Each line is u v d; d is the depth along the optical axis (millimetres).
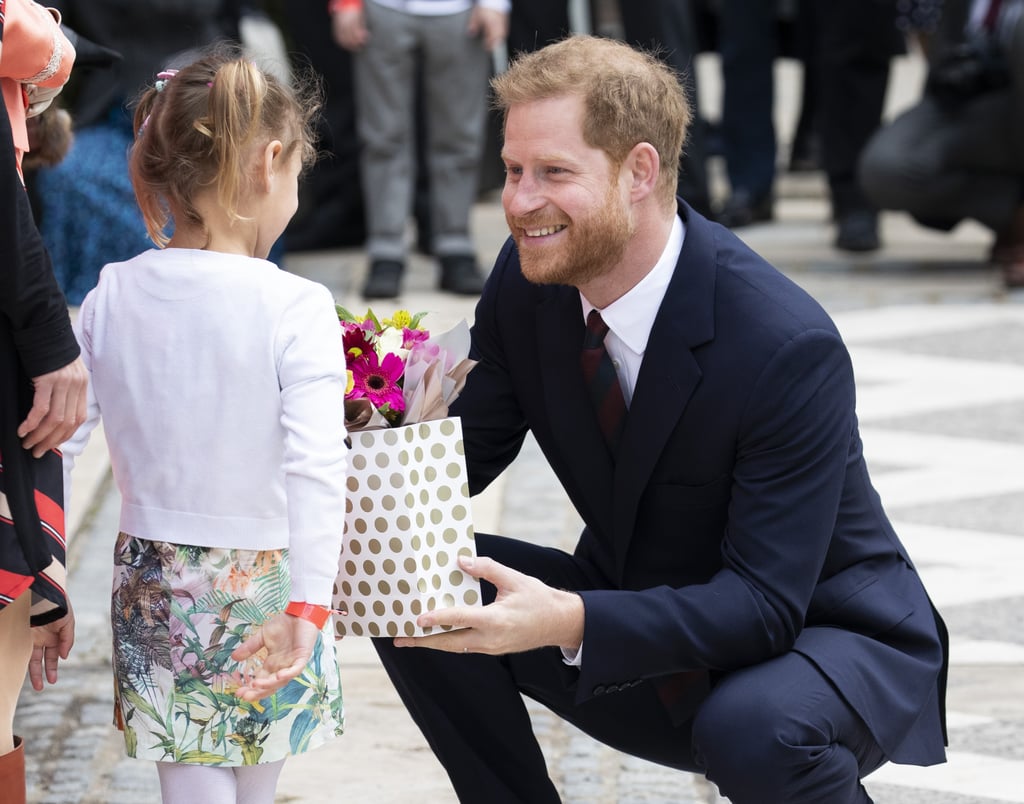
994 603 10172
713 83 34812
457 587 6203
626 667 6230
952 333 16203
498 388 7207
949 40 17547
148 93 6363
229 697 6090
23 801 6250
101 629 9969
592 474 6832
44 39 6094
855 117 19422
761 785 6156
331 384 5926
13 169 5496
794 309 6453
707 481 6539
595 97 6172
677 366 6430
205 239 6188
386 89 16594
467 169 17094
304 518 5766
